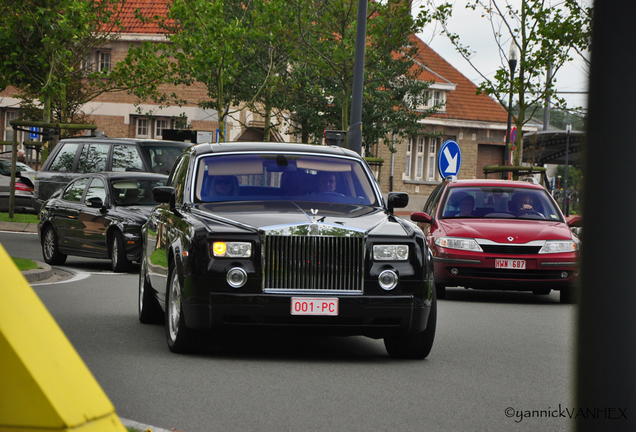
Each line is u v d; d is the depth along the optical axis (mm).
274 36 39312
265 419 7527
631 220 5516
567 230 19266
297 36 38375
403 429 7305
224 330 10547
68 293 17375
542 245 18672
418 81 53469
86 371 3250
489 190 20875
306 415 7715
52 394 3100
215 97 50750
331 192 12445
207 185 12344
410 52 49938
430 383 9453
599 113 5410
